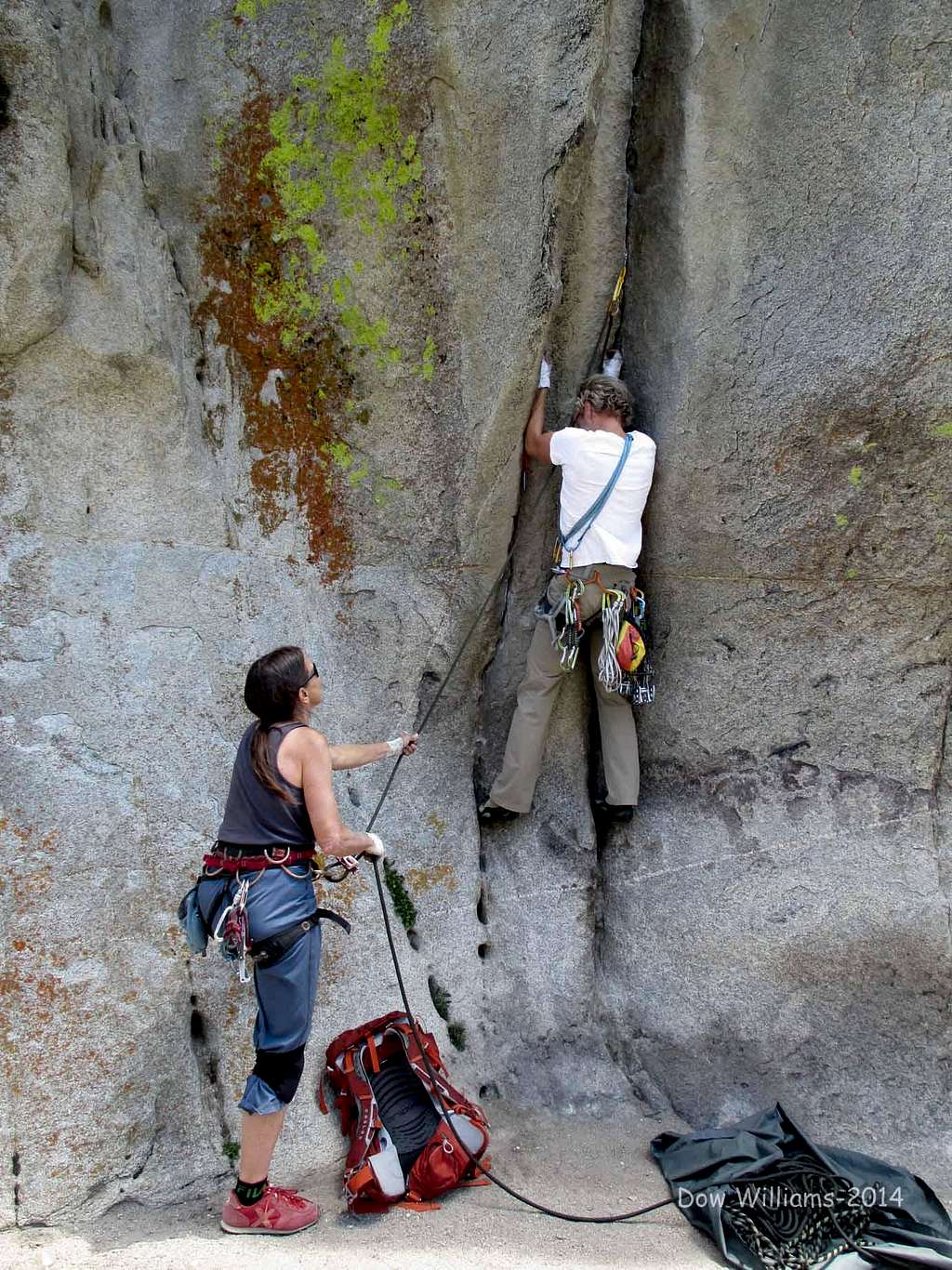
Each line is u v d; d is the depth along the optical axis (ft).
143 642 11.59
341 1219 10.58
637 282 12.86
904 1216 10.93
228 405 12.41
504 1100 12.92
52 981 10.42
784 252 12.09
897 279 11.83
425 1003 12.67
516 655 13.91
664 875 13.70
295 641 12.57
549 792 14.02
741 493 12.67
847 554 12.71
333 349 12.46
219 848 9.98
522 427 12.71
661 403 12.80
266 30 11.82
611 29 11.95
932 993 12.84
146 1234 10.17
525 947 13.64
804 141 11.89
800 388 12.21
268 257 12.22
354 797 12.91
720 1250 10.57
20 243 10.67
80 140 11.23
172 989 10.97
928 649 12.91
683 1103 13.02
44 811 10.69
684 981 13.38
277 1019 9.82
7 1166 10.02
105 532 11.61
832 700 13.15
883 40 11.57
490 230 12.09
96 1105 10.39
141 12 11.91
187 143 11.98
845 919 13.02
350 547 12.94
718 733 13.48
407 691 13.32
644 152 12.46
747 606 13.14
